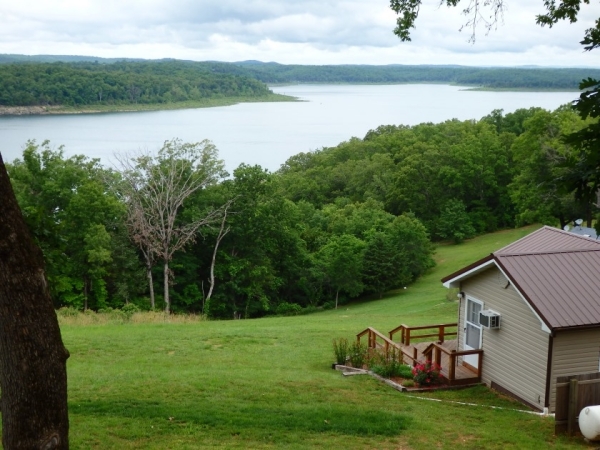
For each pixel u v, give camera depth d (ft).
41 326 19.93
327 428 34.37
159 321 84.84
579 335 41.06
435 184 232.73
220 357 57.52
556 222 161.38
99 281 129.70
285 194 269.85
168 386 42.93
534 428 36.19
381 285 160.97
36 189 134.10
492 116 299.38
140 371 49.34
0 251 19.20
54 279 64.95
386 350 51.93
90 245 124.26
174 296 145.38
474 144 231.71
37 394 19.88
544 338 41.32
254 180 152.05
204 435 32.60
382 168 268.62
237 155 369.30
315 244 189.67
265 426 34.30
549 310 40.47
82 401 38.50
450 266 182.29
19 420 19.89
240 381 45.01
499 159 228.43
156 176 141.18
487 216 228.22
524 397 43.32
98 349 59.93
